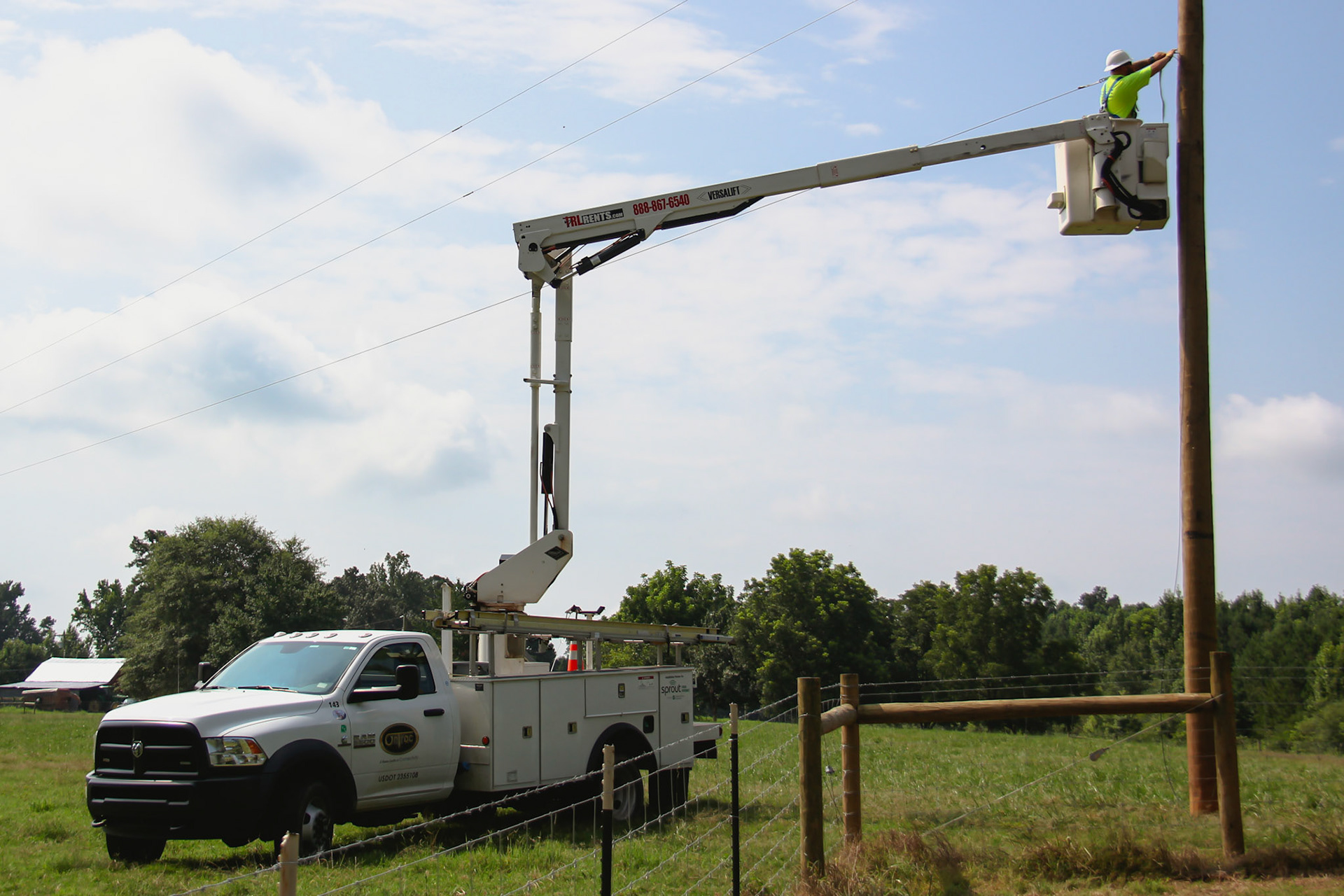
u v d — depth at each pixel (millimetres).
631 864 8969
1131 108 12672
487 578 12406
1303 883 7547
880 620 62344
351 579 122375
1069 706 8055
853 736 7570
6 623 164500
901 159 13062
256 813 8883
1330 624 38562
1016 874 7777
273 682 10297
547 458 13109
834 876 6723
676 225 13477
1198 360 12062
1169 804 11172
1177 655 56250
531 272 13281
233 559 70688
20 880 8523
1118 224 12516
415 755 10336
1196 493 11875
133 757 9102
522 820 11789
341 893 7875
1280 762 16516
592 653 12859
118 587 138250
